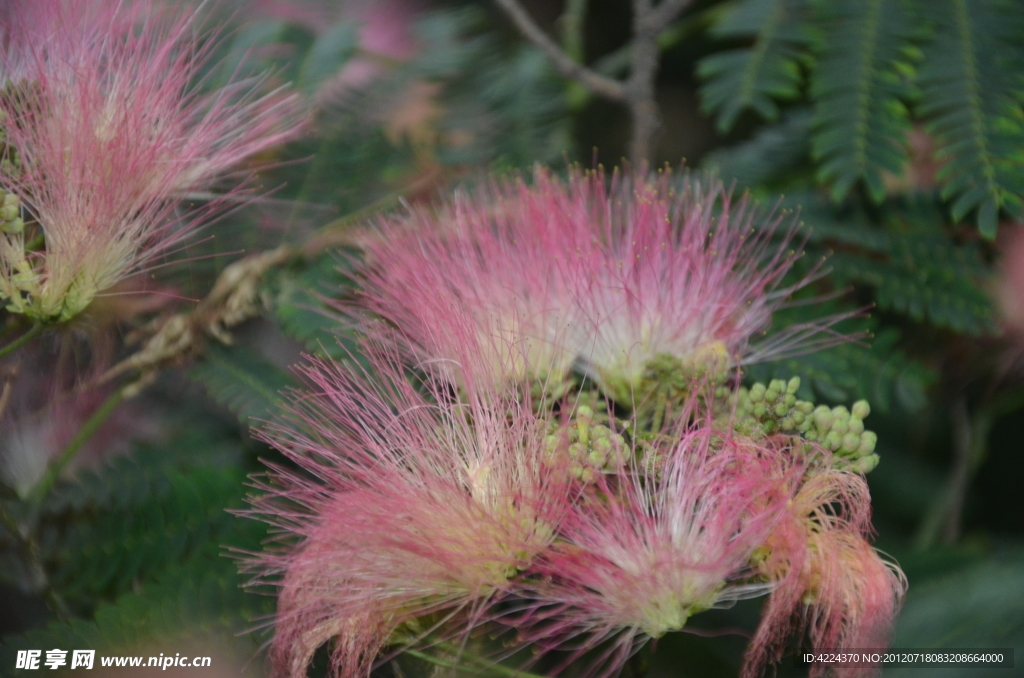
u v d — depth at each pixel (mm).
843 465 355
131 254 373
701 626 374
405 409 360
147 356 379
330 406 362
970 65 380
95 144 367
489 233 373
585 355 368
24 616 370
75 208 367
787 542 351
